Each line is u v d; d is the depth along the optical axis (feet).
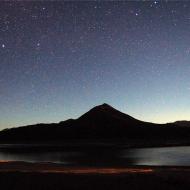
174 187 41.78
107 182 43.96
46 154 213.87
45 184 43.29
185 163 136.36
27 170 69.56
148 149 288.10
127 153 225.35
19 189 41.22
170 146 341.21
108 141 474.08
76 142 466.70
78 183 43.60
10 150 277.85
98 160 152.25
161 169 77.20
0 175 49.47
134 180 45.19
